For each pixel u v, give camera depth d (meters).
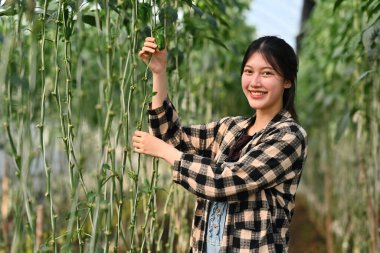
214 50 3.34
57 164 3.19
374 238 2.59
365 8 1.95
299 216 6.04
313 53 4.29
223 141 1.55
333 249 4.22
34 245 1.18
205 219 1.48
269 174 1.34
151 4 1.42
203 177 1.33
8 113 1.19
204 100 3.13
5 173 2.58
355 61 2.43
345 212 3.84
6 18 1.56
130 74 1.31
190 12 1.98
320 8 4.11
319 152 5.22
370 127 2.57
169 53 1.79
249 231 1.38
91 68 3.15
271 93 1.44
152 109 1.52
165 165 3.07
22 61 1.22
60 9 1.25
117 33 1.39
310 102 4.97
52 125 2.86
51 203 1.23
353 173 3.35
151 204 1.48
